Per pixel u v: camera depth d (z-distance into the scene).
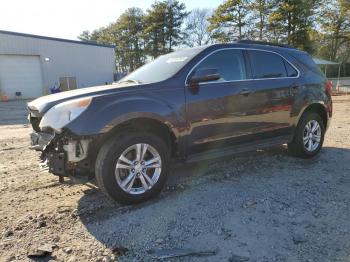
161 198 4.37
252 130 5.22
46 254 3.20
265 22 40.97
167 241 3.38
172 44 58.78
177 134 4.43
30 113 4.64
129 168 4.09
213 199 4.32
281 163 5.80
